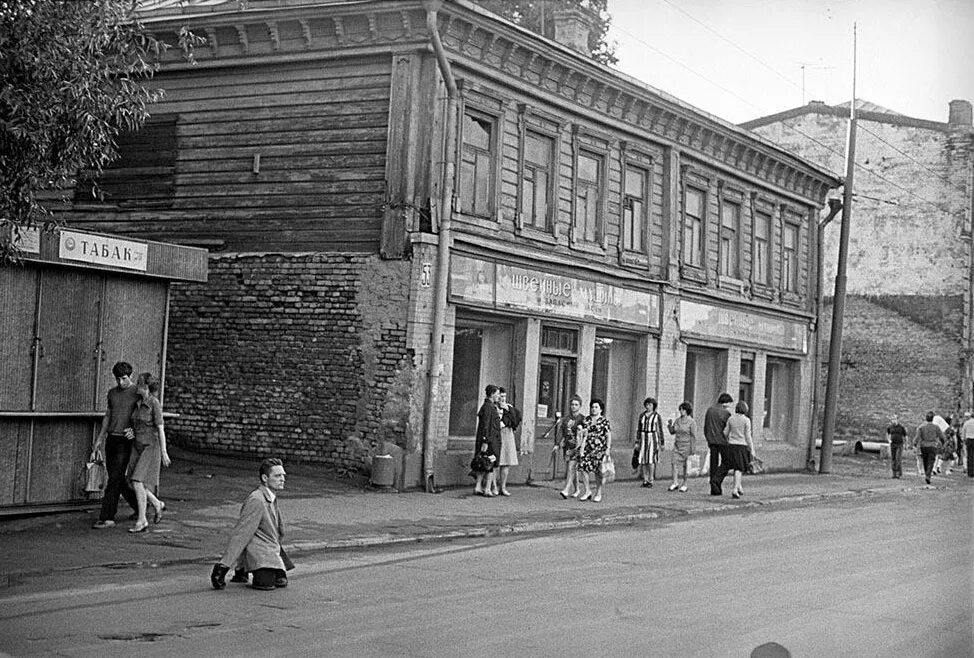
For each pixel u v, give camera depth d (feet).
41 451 51.01
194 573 40.83
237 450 75.97
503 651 28.96
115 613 33.22
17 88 36.73
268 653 28.30
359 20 73.82
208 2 78.54
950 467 138.10
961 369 157.89
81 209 81.56
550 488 78.54
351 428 72.84
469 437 77.30
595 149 88.43
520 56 79.46
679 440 84.43
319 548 48.16
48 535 47.26
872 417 161.79
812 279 124.26
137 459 49.44
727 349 106.93
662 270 96.48
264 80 77.25
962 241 158.40
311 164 75.46
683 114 95.91
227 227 77.41
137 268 53.16
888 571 45.03
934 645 30.50
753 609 35.60
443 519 58.44
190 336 77.92
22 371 50.06
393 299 72.23
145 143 80.18
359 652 28.63
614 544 53.06
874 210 163.94
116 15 40.27
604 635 31.14
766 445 116.37
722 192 106.01
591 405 72.90
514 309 79.00
